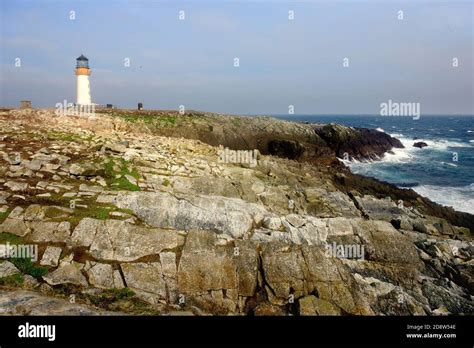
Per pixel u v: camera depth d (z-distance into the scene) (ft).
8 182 48.14
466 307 43.39
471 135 301.43
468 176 130.21
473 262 53.06
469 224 79.71
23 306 30.27
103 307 32.73
